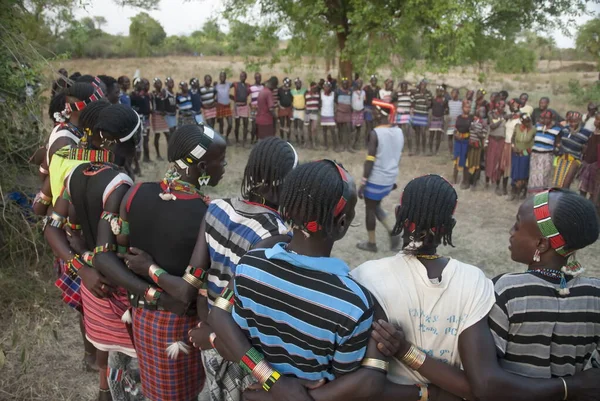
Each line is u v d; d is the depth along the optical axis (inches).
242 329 70.6
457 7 430.3
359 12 466.0
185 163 93.3
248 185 86.5
